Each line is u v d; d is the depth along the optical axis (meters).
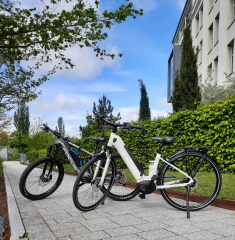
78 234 2.61
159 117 7.96
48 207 3.86
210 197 3.54
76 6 3.35
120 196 4.24
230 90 10.76
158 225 2.86
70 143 4.57
